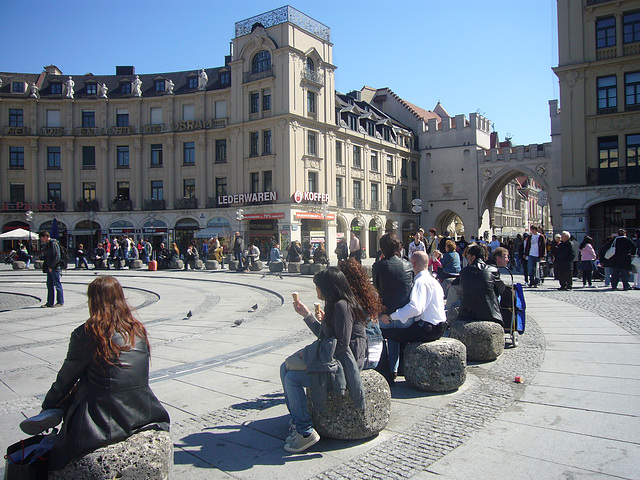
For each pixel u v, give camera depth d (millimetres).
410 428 4430
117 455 2951
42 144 45750
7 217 45000
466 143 52562
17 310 13094
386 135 51969
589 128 30094
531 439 4105
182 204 44875
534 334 8398
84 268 31281
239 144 41938
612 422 4410
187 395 5523
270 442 4203
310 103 41500
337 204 44031
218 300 14992
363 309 4434
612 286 15297
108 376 3045
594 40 29906
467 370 6262
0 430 4605
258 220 41219
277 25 39469
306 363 4035
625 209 30016
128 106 46344
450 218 57969
